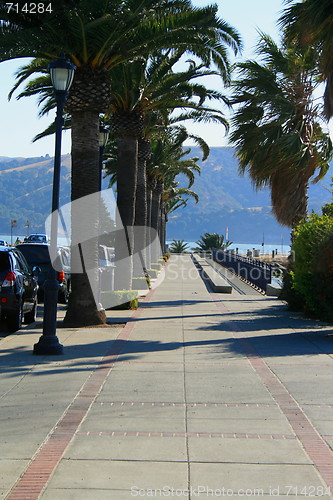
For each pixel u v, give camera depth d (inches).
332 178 856.3
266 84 724.0
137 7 511.5
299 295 660.1
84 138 534.9
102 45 514.0
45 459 200.2
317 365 358.0
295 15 554.6
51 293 389.7
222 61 655.1
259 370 343.9
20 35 487.2
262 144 730.2
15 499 169.6
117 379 319.0
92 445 214.5
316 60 674.8
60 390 293.7
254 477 187.2
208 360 373.4
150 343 438.6
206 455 205.6
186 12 551.2
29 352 394.6
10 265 499.2
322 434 228.7
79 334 477.4
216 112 888.3
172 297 867.4
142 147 999.6
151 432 230.1
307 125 731.4
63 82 383.6
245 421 245.3
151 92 776.9
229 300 829.8
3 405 266.7
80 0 499.2
